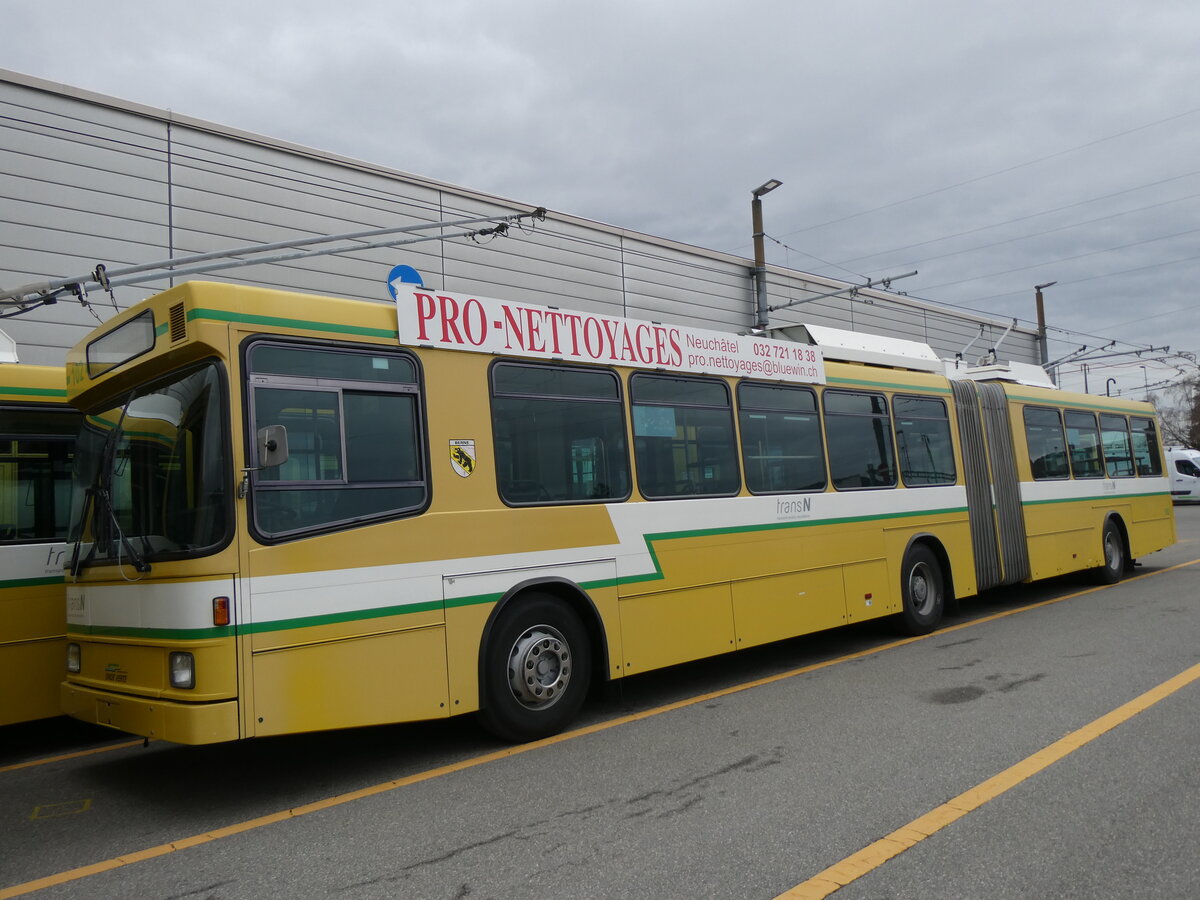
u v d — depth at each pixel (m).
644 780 5.18
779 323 23.83
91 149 12.35
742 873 3.83
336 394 5.37
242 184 13.70
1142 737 5.60
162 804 5.22
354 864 4.12
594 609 6.51
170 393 5.24
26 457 6.71
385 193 15.29
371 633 5.29
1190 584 12.91
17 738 7.43
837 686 7.46
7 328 11.55
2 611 6.43
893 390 9.89
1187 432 70.50
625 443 6.96
